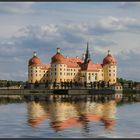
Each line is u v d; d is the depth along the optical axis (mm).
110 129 71188
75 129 70938
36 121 84812
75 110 120688
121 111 116625
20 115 100750
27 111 115438
